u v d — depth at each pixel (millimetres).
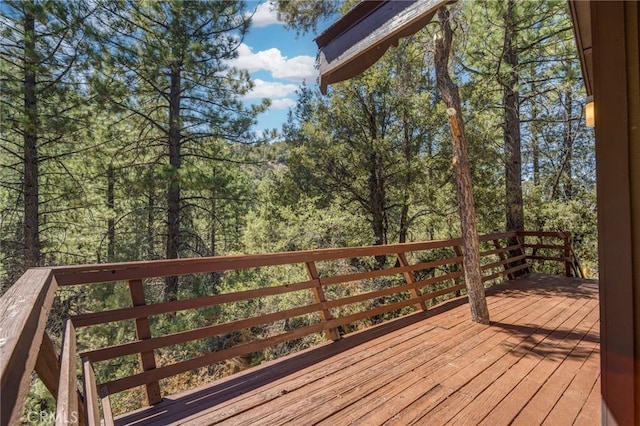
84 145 7793
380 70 8328
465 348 3012
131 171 8406
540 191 8906
